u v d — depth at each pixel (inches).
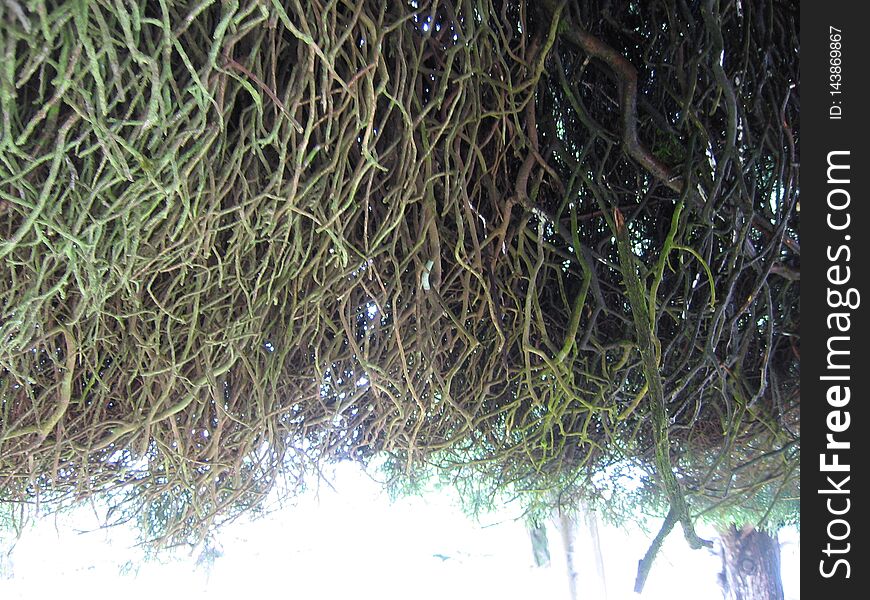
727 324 37.7
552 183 37.3
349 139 26.9
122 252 25.9
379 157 28.6
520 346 40.3
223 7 20.9
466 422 41.4
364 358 34.9
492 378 40.4
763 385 40.4
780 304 43.1
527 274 39.0
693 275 40.9
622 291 40.0
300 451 40.2
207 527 38.7
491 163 34.8
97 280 25.7
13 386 32.3
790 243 38.9
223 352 33.6
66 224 23.8
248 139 26.4
